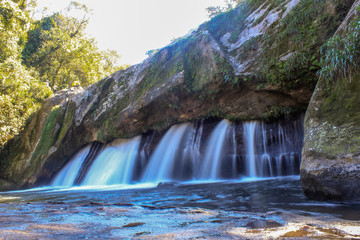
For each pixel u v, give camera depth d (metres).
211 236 1.77
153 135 12.31
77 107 16.25
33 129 18.14
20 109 17.84
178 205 4.12
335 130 3.90
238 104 9.65
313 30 7.61
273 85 8.46
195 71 10.56
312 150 3.92
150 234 1.92
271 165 8.95
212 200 4.47
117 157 13.15
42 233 2.00
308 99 8.08
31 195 9.00
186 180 10.11
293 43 8.06
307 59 7.52
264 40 8.96
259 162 9.19
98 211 3.14
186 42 11.61
